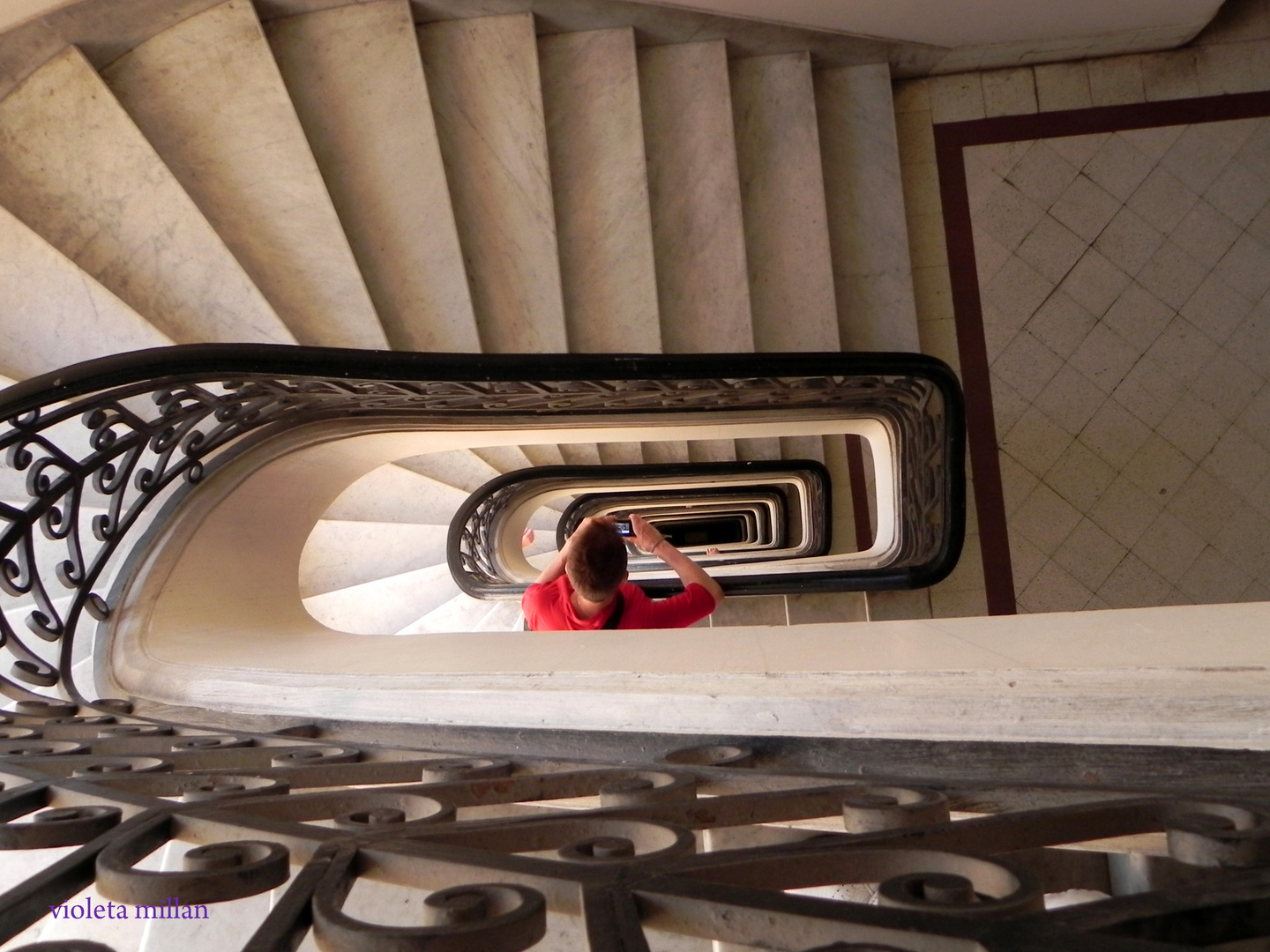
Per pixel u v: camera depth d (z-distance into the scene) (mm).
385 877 603
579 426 3568
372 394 2543
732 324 3973
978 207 4652
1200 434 4488
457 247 3258
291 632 2104
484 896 514
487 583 5164
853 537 5340
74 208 2771
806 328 4164
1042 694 838
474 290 3480
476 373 2371
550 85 4016
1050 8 4164
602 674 1097
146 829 695
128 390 1931
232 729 1413
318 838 646
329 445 2701
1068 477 4531
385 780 975
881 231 4539
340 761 1040
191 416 2188
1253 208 4543
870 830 636
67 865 632
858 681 924
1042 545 4523
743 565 5086
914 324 4488
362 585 4812
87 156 2816
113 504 2059
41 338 2418
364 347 2898
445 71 3758
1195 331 4527
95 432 1969
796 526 7082
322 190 3045
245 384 2201
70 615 1923
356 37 3482
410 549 5027
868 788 730
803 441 5438
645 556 6488
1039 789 712
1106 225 4605
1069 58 4656
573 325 3764
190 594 2117
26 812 820
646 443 5469
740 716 972
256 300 2719
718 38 4215
